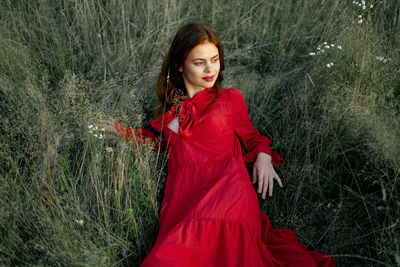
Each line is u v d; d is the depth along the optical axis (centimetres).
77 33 301
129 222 186
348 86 226
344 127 219
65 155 214
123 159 202
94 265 161
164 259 156
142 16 310
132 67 284
